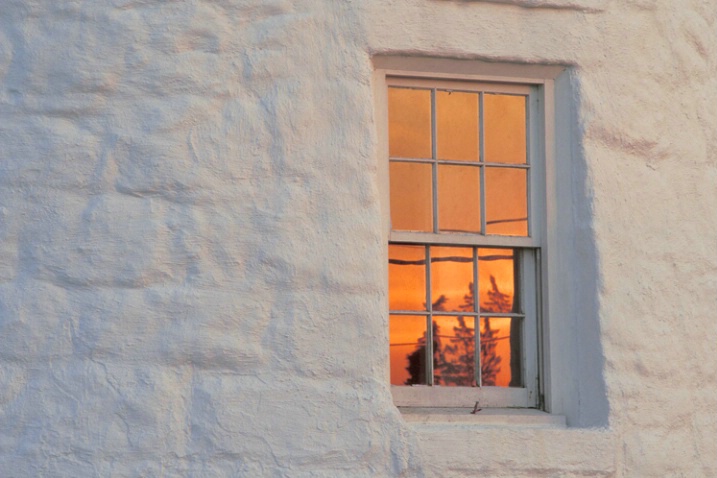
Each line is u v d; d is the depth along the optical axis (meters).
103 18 20.95
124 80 20.81
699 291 23.22
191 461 19.98
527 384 22.86
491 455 21.14
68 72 20.77
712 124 24.05
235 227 20.67
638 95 23.08
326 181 21.14
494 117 23.28
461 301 22.77
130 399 19.94
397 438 20.77
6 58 20.81
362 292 21.03
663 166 23.22
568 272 22.77
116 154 20.59
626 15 23.25
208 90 20.95
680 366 22.69
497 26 22.45
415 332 22.39
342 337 20.80
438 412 22.02
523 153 23.31
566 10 22.84
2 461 19.64
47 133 20.59
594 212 22.33
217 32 21.12
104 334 20.08
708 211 23.61
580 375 22.38
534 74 23.00
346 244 21.06
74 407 19.84
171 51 20.95
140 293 20.28
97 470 19.69
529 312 23.05
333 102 21.39
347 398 20.66
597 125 22.64
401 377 22.20
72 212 20.41
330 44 21.53
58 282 20.23
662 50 23.50
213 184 20.70
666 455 22.19
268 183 20.92
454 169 22.97
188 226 20.52
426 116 22.92
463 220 22.86
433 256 22.72
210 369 20.31
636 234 22.66
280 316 20.61
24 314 20.06
